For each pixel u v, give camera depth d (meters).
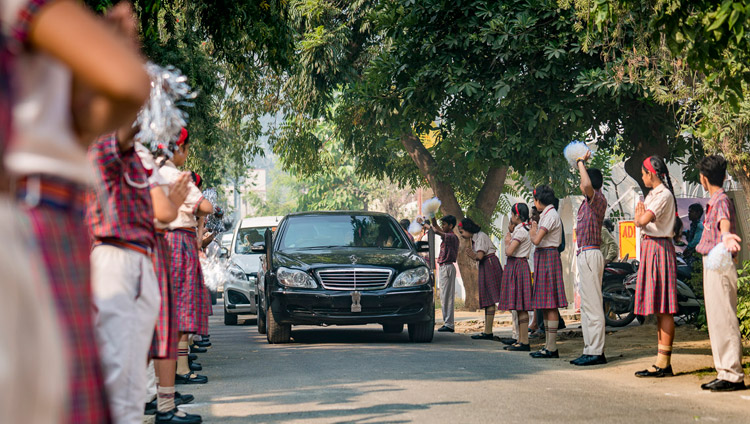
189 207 6.57
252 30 10.51
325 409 5.88
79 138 1.54
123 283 3.82
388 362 8.62
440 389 6.79
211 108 14.56
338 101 21.80
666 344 7.57
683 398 6.34
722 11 5.62
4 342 1.15
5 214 1.22
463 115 15.24
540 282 9.46
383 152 21.30
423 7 13.78
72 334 1.50
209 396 6.59
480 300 12.38
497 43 12.91
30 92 1.39
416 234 14.98
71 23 1.31
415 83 14.17
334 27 19.66
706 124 9.00
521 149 13.91
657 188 7.60
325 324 11.14
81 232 1.59
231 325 16.34
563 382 7.25
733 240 6.47
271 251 11.85
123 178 3.86
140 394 3.92
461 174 19.62
